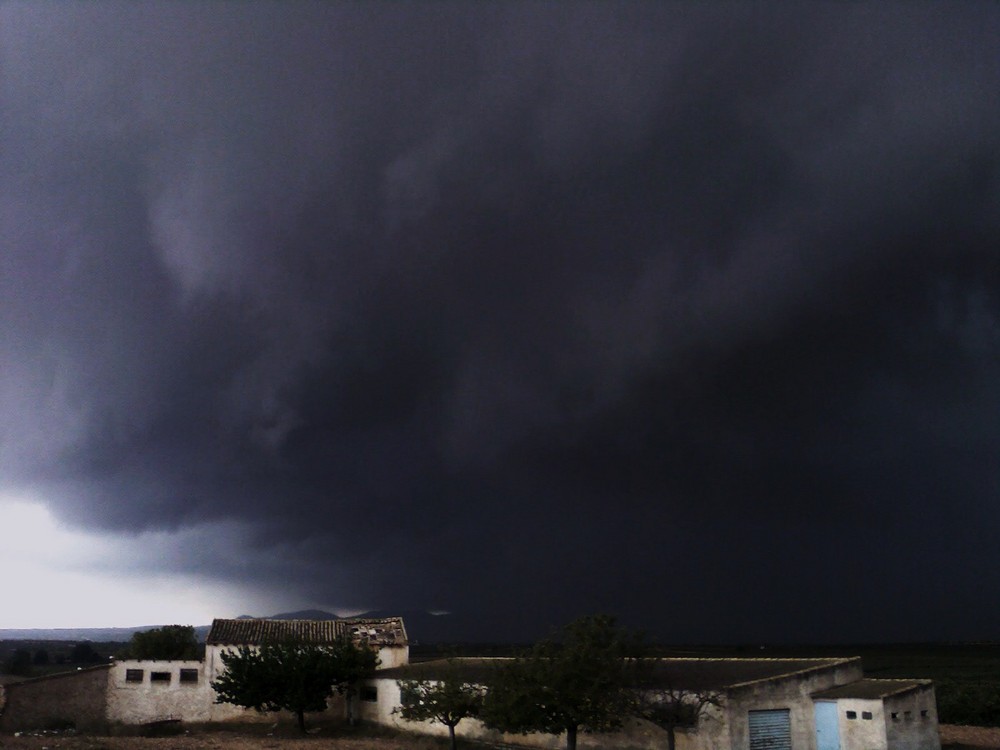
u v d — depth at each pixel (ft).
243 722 188.44
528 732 137.08
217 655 193.47
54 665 424.05
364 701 190.29
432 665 178.40
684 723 120.06
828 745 127.03
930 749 127.03
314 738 167.94
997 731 177.78
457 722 148.77
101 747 144.66
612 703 120.57
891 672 383.65
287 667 176.55
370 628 212.43
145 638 222.07
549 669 121.49
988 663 445.37
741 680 129.49
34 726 180.24
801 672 130.72
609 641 124.16
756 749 122.42
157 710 189.16
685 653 579.07
